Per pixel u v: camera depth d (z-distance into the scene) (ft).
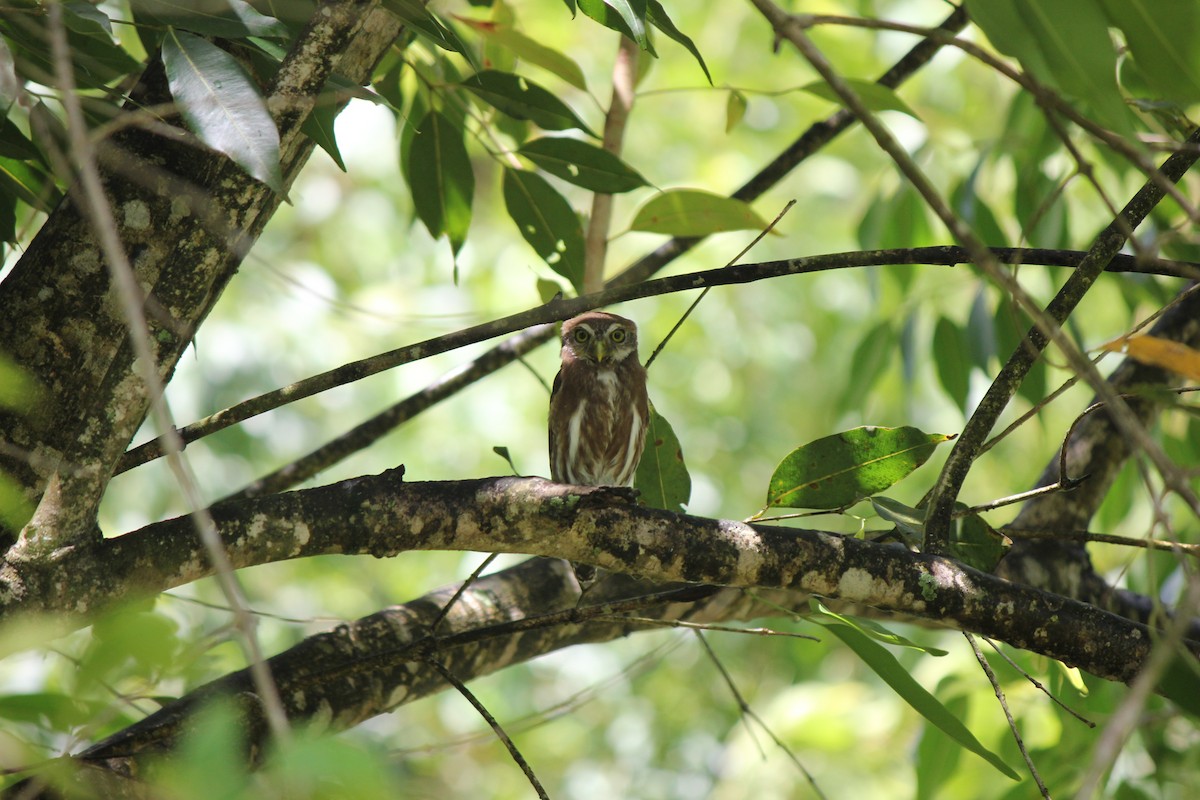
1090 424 25.11
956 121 54.08
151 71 17.65
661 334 58.65
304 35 14.94
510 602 22.41
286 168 17.63
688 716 54.65
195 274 15.26
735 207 22.80
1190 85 12.42
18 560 15.05
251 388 50.24
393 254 60.34
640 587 23.27
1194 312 25.23
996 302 31.40
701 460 58.59
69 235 16.85
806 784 45.09
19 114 24.06
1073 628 17.10
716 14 60.75
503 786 52.95
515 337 26.08
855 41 52.31
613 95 26.58
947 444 54.13
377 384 53.98
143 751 16.24
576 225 24.73
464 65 29.45
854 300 57.88
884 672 16.94
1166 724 28.04
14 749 11.73
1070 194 36.83
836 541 17.34
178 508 49.60
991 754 16.34
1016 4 12.16
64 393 16.69
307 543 16.40
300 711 19.29
